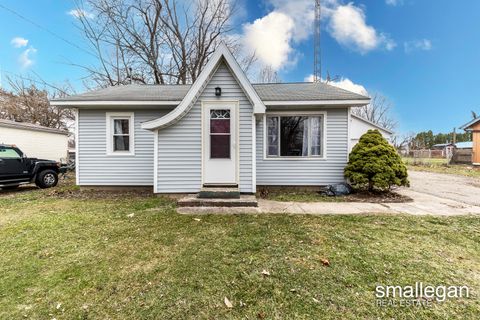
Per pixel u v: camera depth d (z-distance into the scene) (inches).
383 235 149.9
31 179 335.0
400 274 106.0
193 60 701.3
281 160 306.3
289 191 301.1
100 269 111.3
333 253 125.1
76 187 329.4
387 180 259.8
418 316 81.8
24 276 105.7
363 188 293.6
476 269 110.6
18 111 698.2
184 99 236.2
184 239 144.3
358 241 140.4
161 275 106.1
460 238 145.9
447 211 205.9
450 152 831.7
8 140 477.4
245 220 179.6
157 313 83.4
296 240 141.7
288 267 111.8
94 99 288.0
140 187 311.9
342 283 99.6
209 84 240.5
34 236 150.3
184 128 244.1
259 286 97.9
